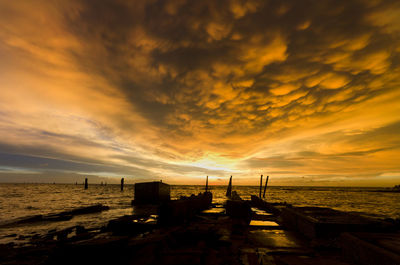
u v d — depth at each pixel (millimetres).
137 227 9453
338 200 54031
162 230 8398
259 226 9242
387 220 7395
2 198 47250
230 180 39094
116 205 27125
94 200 40688
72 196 55438
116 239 4988
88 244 4664
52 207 28297
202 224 9359
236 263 4977
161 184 24594
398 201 53531
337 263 4477
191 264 4695
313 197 67125
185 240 7113
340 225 6656
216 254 5551
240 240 6977
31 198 47219
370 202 48656
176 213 9703
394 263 3234
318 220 7121
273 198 54688
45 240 9359
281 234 7750
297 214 8383
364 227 6516
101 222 14914
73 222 14984
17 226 13773
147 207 21031
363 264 4020
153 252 5207
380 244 3988
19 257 6508
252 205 20891
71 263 4531
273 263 4855
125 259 4773
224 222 9977
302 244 6465
